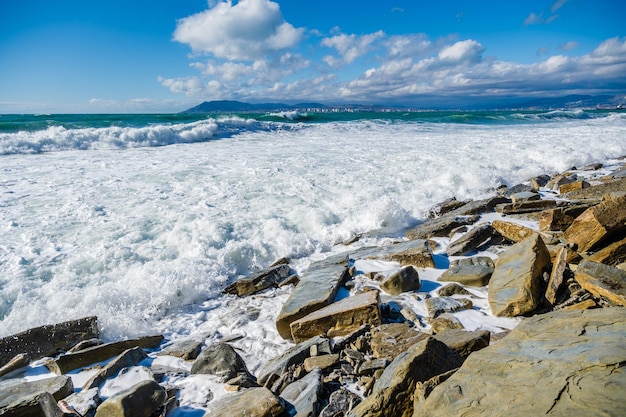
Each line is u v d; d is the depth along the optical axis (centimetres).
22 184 967
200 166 1219
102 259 609
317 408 296
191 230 714
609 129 2305
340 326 411
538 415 181
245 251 664
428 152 1460
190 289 555
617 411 166
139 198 884
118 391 342
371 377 328
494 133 2181
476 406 209
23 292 521
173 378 362
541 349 245
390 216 813
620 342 221
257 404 286
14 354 404
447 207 880
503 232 657
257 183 1021
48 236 678
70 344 434
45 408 289
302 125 2511
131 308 504
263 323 477
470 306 446
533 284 423
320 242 737
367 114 4872
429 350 294
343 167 1207
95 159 1332
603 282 411
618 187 802
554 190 973
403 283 496
